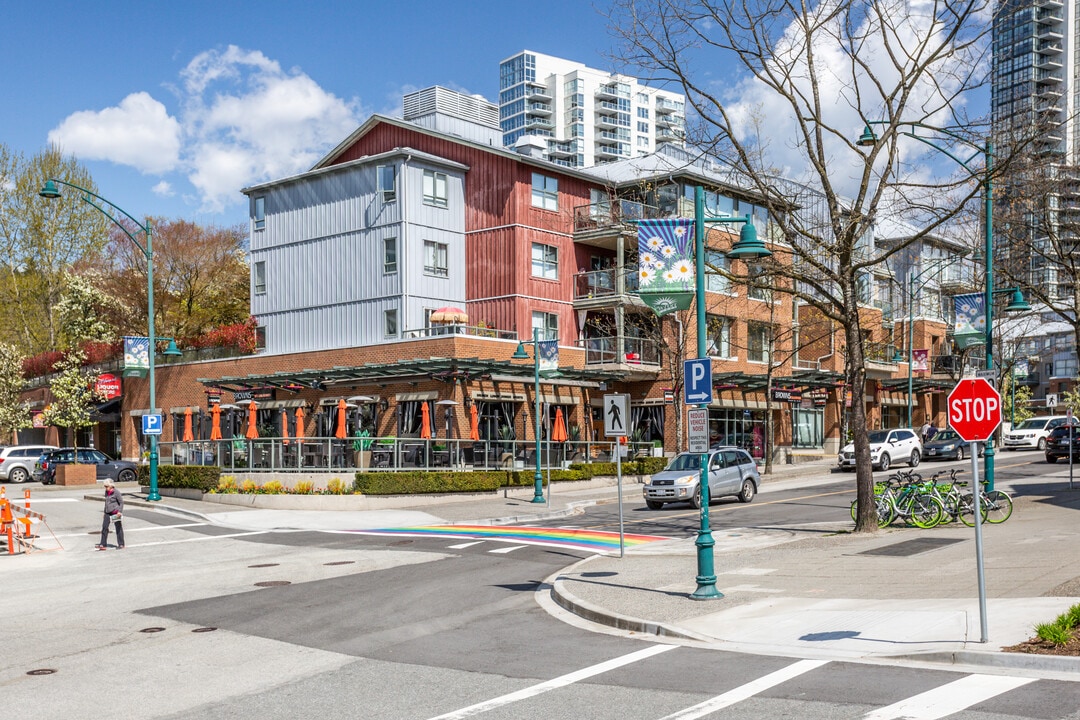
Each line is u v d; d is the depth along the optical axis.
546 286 46.97
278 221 50.12
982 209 26.86
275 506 31.59
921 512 20.59
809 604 12.51
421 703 8.62
